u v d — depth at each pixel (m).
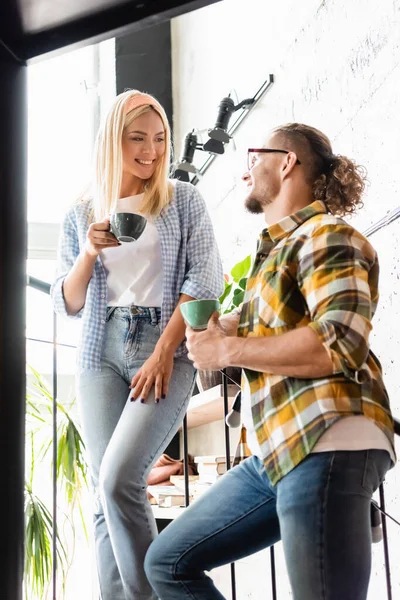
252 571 3.74
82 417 1.93
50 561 3.97
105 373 1.91
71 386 5.04
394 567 2.51
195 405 3.52
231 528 1.54
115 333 1.91
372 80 2.81
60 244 2.08
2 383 1.05
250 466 1.56
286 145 1.68
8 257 1.08
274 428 1.39
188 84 5.33
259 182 1.69
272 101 3.83
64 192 5.73
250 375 1.47
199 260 1.97
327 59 3.20
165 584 1.59
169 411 1.83
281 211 1.67
